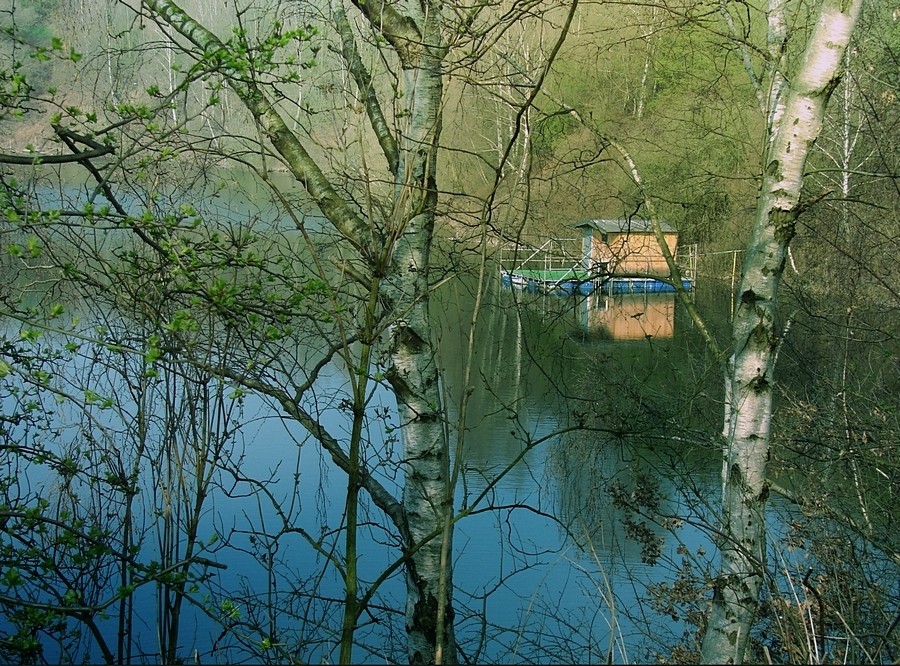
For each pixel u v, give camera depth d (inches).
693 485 283.4
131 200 232.5
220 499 349.4
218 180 232.7
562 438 371.2
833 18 201.6
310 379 211.0
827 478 291.6
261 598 260.4
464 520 378.6
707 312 487.2
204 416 219.3
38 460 207.0
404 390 224.7
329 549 314.2
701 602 255.3
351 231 227.1
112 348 155.2
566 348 404.8
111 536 222.4
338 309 168.2
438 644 142.9
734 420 205.6
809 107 203.8
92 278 192.7
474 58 220.7
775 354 205.8
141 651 237.6
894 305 376.8
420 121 229.1
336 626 261.7
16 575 151.9
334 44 229.6
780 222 205.3
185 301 195.3
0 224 187.2
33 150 169.2
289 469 370.6
